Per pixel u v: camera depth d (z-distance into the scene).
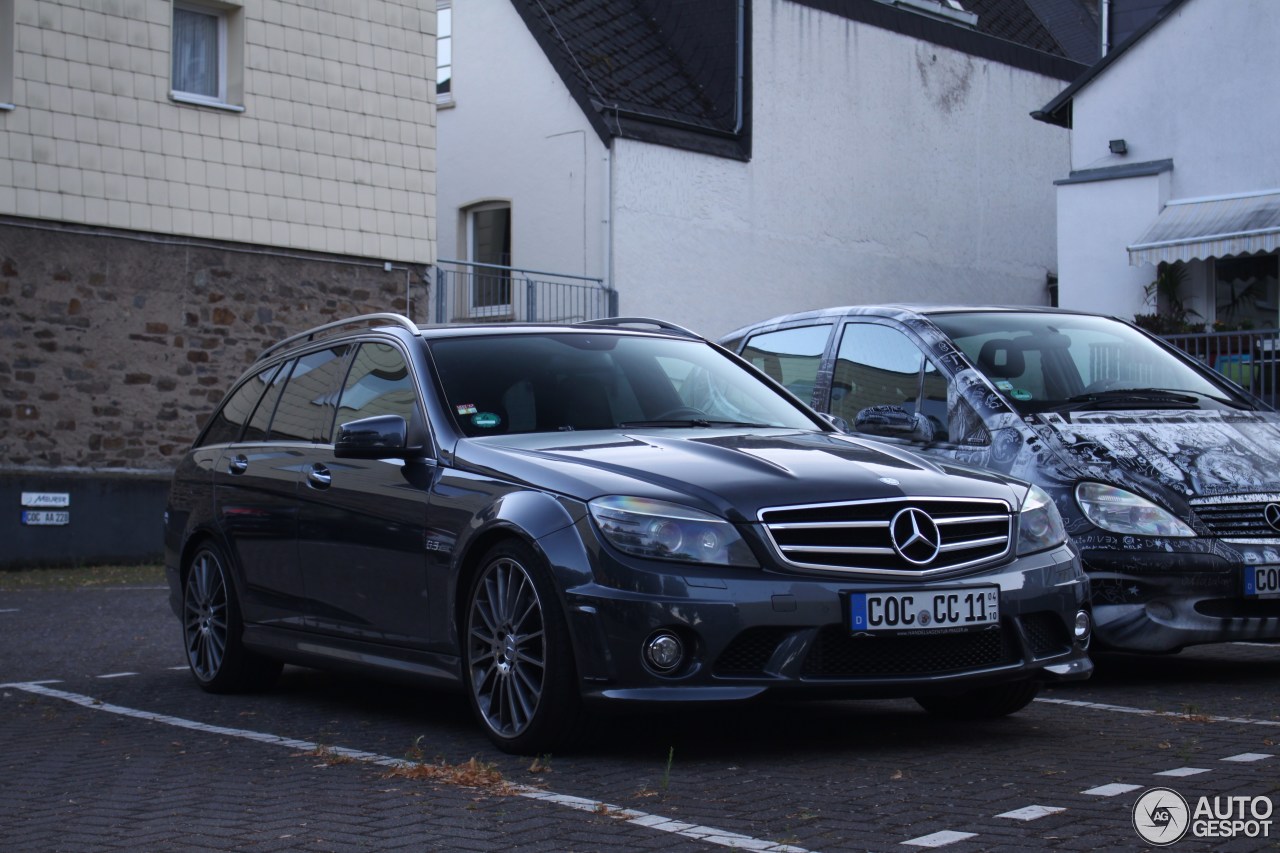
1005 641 5.42
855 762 5.22
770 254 24.19
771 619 5.03
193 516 7.73
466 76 23.58
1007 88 29.00
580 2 23.97
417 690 7.54
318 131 18.12
